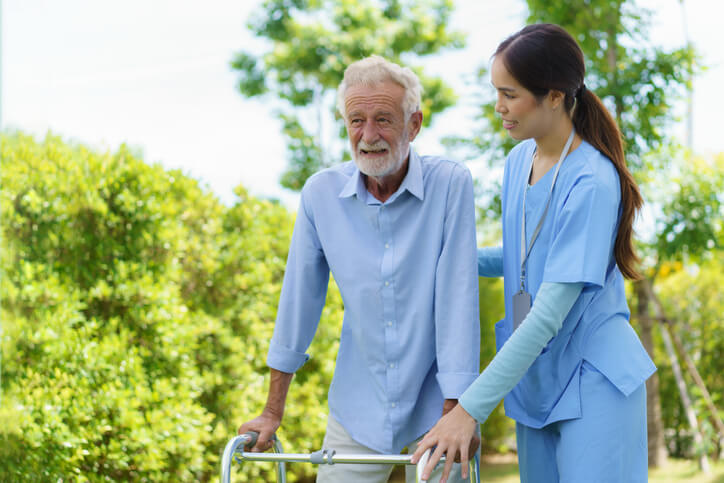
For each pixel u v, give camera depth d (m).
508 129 1.88
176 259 4.00
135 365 3.48
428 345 1.98
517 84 1.81
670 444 6.25
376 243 2.00
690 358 6.17
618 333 1.87
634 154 5.30
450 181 1.95
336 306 4.85
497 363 1.74
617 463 1.82
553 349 1.89
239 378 4.11
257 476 4.14
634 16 5.41
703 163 5.37
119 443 3.30
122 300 3.66
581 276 1.74
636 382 1.83
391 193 1.99
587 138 1.89
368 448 2.04
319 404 4.54
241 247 4.38
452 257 1.94
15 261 3.35
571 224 1.79
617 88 5.27
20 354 3.15
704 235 5.30
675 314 6.35
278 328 2.10
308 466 4.42
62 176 3.62
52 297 3.32
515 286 2.00
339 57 12.96
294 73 13.62
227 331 4.11
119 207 3.80
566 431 1.87
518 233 1.99
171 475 3.56
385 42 13.14
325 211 2.04
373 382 2.03
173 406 3.58
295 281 2.09
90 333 3.42
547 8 5.63
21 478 2.99
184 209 4.21
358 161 1.89
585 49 5.55
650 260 5.66
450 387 1.88
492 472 5.70
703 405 5.95
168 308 3.76
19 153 3.65
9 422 2.96
